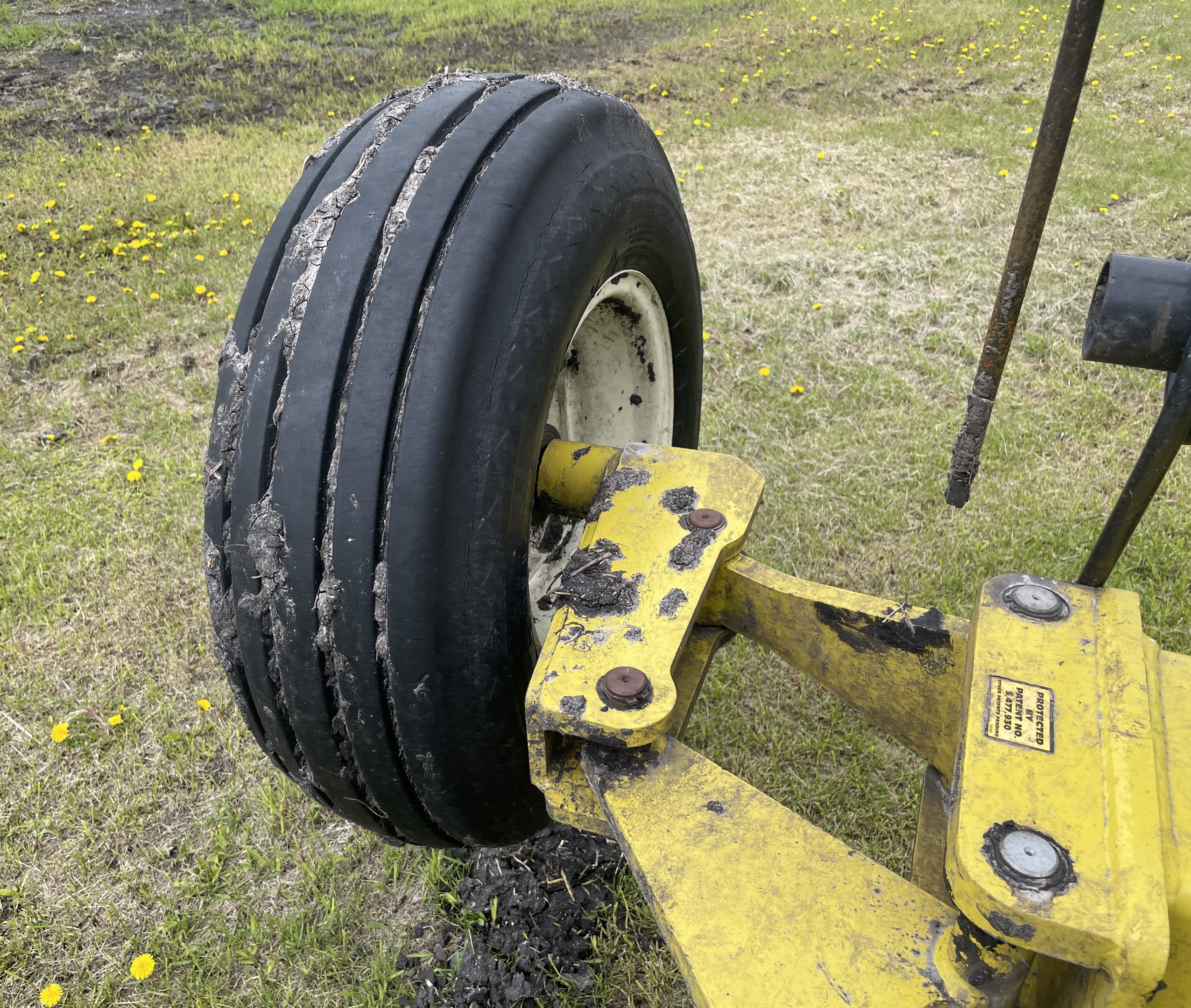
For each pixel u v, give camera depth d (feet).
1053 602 4.71
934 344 15.23
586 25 37.14
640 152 6.47
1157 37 33.60
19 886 7.57
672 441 8.37
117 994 6.90
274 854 7.81
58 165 22.59
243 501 4.85
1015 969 3.79
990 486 12.04
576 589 5.18
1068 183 21.36
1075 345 15.14
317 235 5.01
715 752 8.68
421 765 5.09
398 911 7.41
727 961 3.91
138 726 8.92
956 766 4.11
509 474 4.92
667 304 7.59
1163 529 11.18
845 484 12.10
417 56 33.09
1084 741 4.02
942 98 28.19
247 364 5.05
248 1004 6.85
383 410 4.63
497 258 4.89
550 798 5.01
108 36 34.65
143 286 16.98
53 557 10.93
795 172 22.45
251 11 39.24
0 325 15.38
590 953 7.03
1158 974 3.25
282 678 5.00
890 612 5.62
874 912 4.04
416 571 4.62
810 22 36.83
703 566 5.28
